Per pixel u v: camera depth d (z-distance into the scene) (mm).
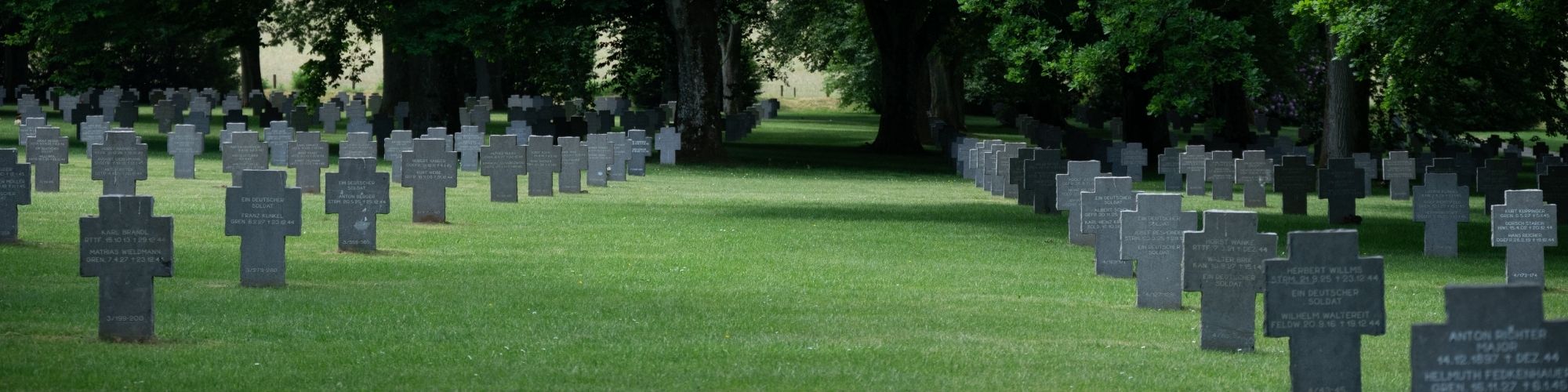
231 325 15695
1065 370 13789
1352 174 33188
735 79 90562
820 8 84125
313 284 19344
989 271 22688
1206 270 15078
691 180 44094
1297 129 97000
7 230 22531
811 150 65375
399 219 28734
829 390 12609
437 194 28047
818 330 16234
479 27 48688
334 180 22891
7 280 18656
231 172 35969
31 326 15148
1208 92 43938
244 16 56719
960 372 13570
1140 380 13320
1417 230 32219
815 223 30328
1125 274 21984
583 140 61188
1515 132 66000
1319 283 11977
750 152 61688
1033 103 86625
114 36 53688
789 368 13617
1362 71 37844
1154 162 59375
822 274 21953
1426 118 58062
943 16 64250
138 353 13898
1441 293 21031
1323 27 47688
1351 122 47000
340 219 22953
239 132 35250
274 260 18734
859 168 53500
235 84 108000
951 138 61094
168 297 17594
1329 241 11961
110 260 14430
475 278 20500
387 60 79312
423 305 17625
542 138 35406
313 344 14688
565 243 25484
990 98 105500
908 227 29906
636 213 31594
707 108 51875
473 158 43000
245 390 12344
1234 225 14938
